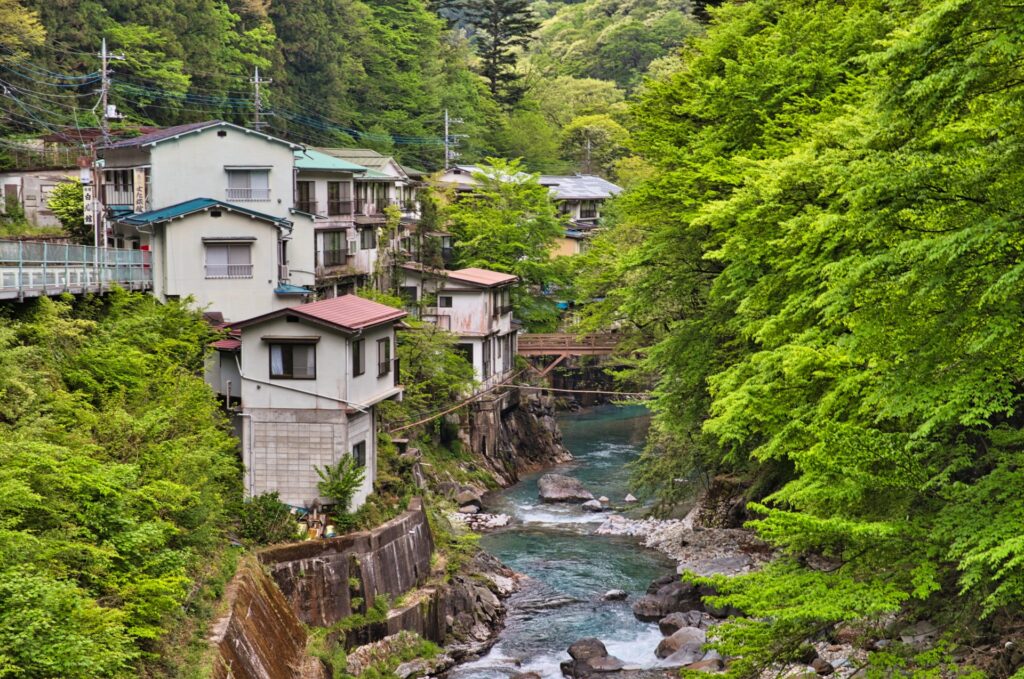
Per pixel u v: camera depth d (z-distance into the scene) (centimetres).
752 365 1748
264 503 2267
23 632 1163
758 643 1343
